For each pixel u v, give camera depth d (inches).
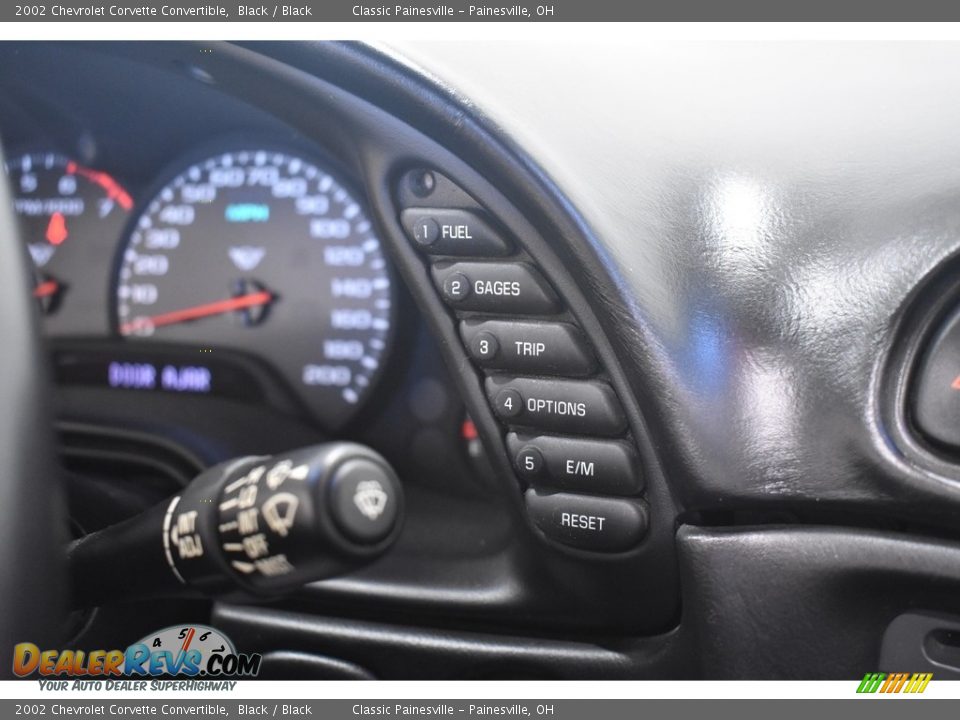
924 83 36.3
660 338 35.1
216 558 26.0
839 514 35.3
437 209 38.6
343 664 41.8
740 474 34.8
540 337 37.3
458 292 38.2
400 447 45.9
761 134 36.4
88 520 44.2
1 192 27.7
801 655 35.5
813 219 35.1
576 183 35.9
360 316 46.2
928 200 34.3
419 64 37.4
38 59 46.3
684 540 36.2
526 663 40.1
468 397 39.0
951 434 33.6
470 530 43.3
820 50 37.4
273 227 47.6
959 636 35.2
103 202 50.3
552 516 38.0
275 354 47.3
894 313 34.0
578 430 37.1
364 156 39.5
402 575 41.6
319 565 24.4
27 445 27.0
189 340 48.5
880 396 34.2
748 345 34.8
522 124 36.5
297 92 40.5
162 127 48.4
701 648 36.3
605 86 37.6
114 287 49.6
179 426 46.9
